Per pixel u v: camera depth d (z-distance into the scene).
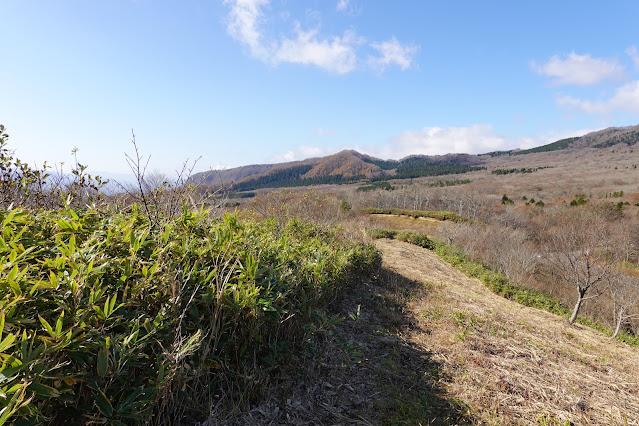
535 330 5.41
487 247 18.75
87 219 2.24
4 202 2.76
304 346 2.77
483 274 11.44
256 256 2.82
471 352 3.81
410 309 5.19
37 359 1.08
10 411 0.94
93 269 1.52
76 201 2.88
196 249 2.27
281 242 3.62
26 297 1.29
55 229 2.02
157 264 1.77
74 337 1.24
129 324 1.49
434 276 9.69
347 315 4.38
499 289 9.76
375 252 7.89
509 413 2.68
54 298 1.36
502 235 19.66
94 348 1.32
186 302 1.87
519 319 5.93
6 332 1.15
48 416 1.22
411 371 3.14
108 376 1.33
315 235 6.88
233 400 2.05
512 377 3.34
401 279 7.51
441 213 31.45
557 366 3.92
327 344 3.16
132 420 1.46
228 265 2.36
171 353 1.48
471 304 6.18
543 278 15.20
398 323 4.43
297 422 2.10
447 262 14.21
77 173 2.98
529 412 2.74
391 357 3.37
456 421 2.48
